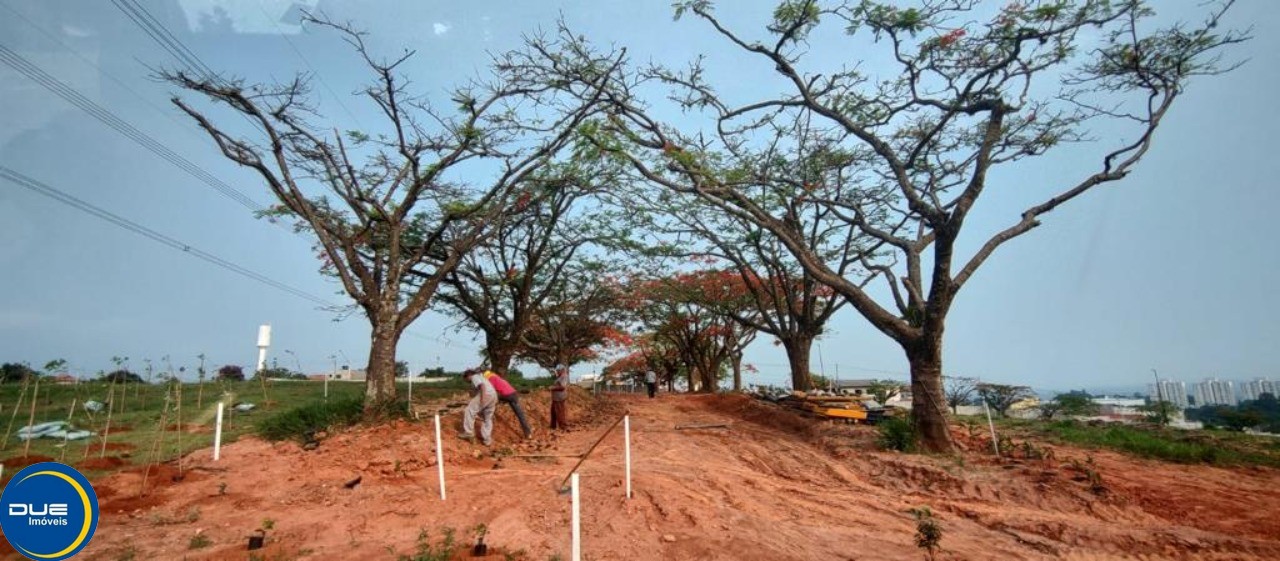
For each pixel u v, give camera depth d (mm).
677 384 67062
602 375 57188
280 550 6059
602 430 16797
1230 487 9398
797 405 18562
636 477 8922
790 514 7738
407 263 13648
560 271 24406
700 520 7055
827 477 10555
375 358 12547
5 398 15156
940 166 15898
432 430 11492
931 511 8156
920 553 6250
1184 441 14062
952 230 12234
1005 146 15203
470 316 23328
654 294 31766
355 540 6422
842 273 22891
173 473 8781
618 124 14875
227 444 10867
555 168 17625
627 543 6352
